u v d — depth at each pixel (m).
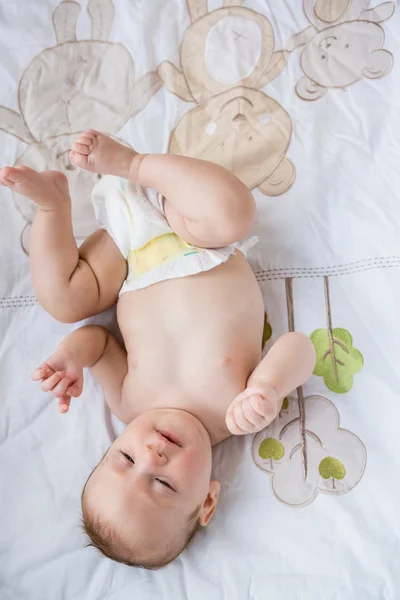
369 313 1.12
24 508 1.10
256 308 1.08
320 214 1.19
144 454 0.97
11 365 1.17
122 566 1.05
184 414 1.04
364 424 1.07
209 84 1.28
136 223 1.08
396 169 1.19
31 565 1.07
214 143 1.25
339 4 1.27
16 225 1.23
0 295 1.21
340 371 1.11
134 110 1.29
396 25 1.25
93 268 1.12
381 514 1.02
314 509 1.04
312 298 1.16
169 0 1.32
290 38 1.27
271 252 1.19
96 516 0.97
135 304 1.08
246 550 1.04
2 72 1.30
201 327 1.04
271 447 1.09
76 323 1.19
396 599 0.98
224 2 1.30
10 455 1.13
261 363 1.02
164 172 1.01
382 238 1.15
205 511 1.03
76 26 1.32
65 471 1.12
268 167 1.23
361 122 1.22
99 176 1.26
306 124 1.23
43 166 1.26
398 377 1.08
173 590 1.03
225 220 0.99
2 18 1.32
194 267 1.04
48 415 1.15
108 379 1.12
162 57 1.30
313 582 1.00
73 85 1.30
